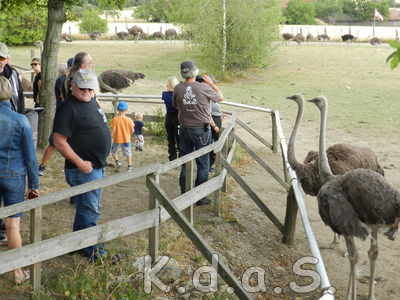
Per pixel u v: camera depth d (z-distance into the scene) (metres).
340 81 20.00
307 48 34.53
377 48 36.44
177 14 21.73
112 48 31.73
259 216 5.94
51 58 7.70
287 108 14.17
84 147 3.95
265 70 22.83
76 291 3.57
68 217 5.08
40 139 7.80
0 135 3.56
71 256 4.18
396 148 10.02
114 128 6.82
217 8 20.28
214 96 5.44
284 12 71.00
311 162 5.01
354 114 13.46
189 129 5.42
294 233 5.37
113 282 3.83
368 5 82.25
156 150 8.36
